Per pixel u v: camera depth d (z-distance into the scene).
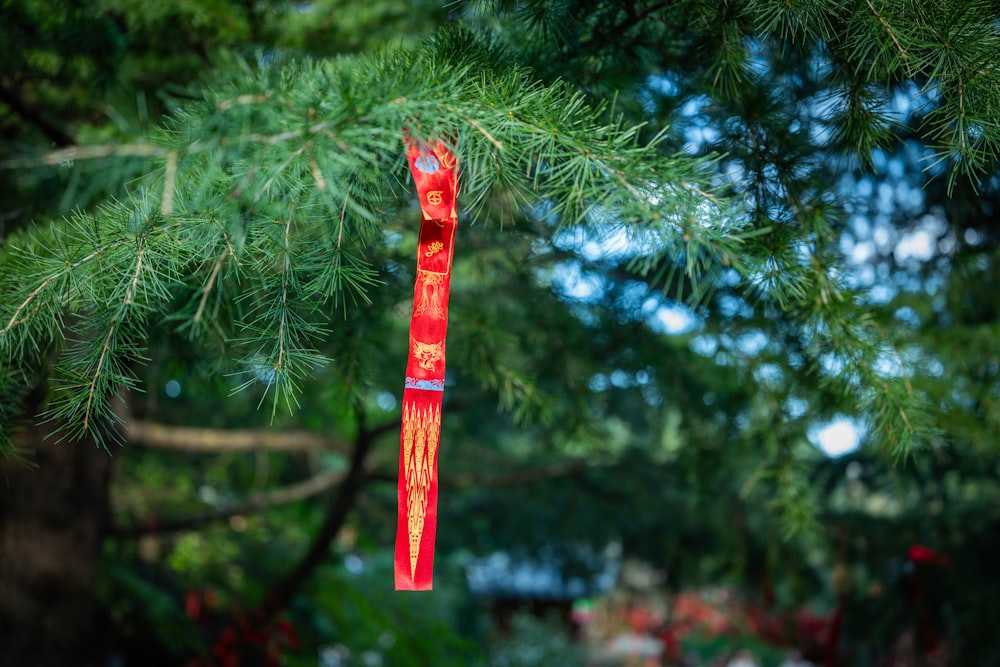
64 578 3.75
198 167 1.17
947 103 1.34
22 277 1.37
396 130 1.17
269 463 6.84
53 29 2.08
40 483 3.74
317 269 1.27
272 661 4.68
